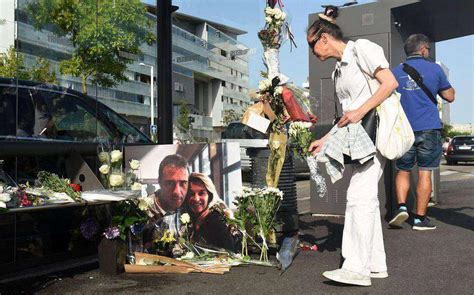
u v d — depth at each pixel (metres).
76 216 4.24
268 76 4.51
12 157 4.02
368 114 3.62
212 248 4.35
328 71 6.50
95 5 5.29
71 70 5.12
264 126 4.50
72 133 5.01
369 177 3.69
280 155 4.48
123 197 3.84
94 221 4.05
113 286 3.65
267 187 4.38
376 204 3.70
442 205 7.66
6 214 3.61
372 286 3.56
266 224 4.29
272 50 4.59
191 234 4.36
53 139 4.75
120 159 4.22
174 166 4.40
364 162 3.60
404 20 6.93
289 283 3.66
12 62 4.57
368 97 3.67
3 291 3.52
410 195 6.81
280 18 4.56
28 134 4.57
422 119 5.62
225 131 6.16
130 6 5.63
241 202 4.27
